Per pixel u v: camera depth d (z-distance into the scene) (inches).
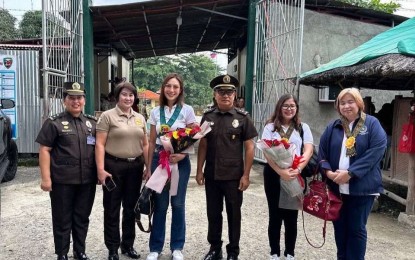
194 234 172.4
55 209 130.0
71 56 320.2
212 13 396.2
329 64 257.1
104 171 132.6
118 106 136.6
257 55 358.0
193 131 131.3
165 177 133.9
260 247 158.9
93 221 187.9
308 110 354.6
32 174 298.2
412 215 191.3
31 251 151.1
